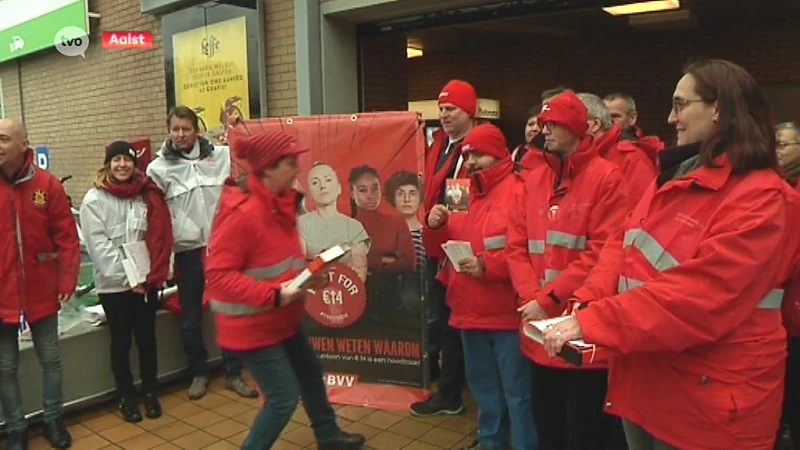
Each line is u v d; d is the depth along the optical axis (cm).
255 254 280
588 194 242
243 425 391
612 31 831
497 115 893
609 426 251
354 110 586
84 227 390
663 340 166
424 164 385
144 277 388
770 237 161
